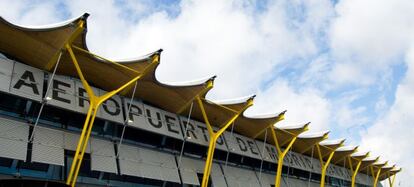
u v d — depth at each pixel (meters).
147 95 32.62
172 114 35.16
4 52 25.84
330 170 59.50
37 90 25.36
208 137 36.62
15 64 25.50
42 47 24.66
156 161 32.66
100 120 30.66
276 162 44.62
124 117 30.25
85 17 22.22
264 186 43.03
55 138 26.81
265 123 40.41
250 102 34.00
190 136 34.59
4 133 24.08
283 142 47.06
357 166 61.06
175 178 32.62
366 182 71.81
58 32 22.95
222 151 41.06
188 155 37.16
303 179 54.72
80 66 27.73
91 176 28.55
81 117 29.64
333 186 61.72
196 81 31.98
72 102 27.05
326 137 47.16
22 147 24.28
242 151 40.06
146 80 30.02
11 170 24.53
